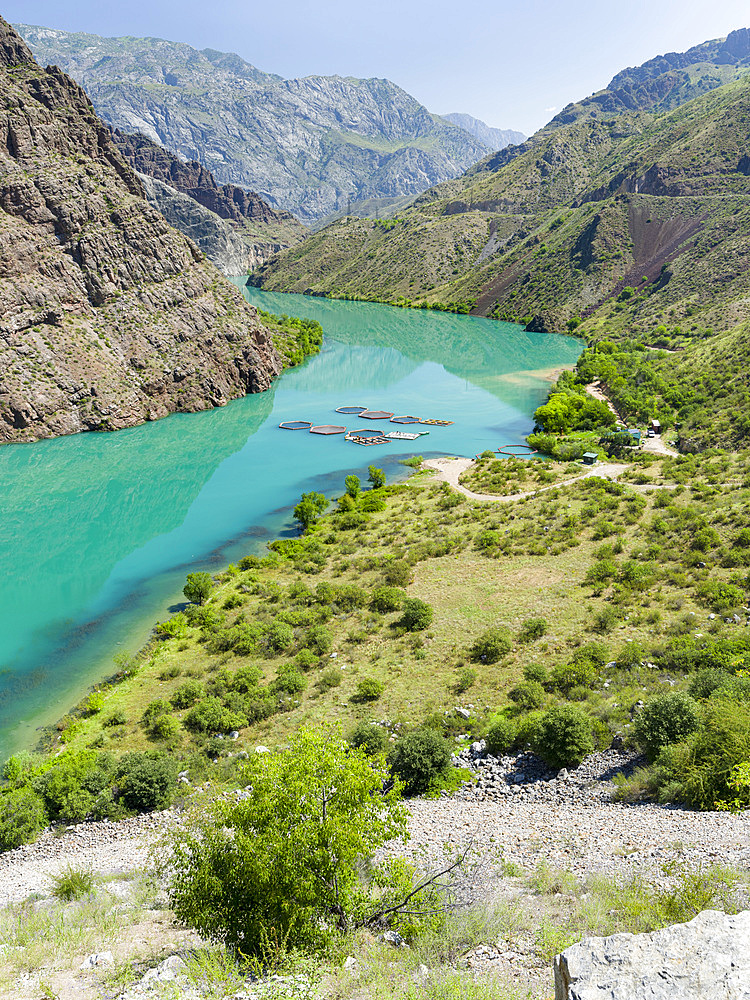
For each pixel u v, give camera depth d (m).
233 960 12.16
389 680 42.81
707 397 112.06
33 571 70.00
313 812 13.43
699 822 21.08
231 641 50.53
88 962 13.93
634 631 44.78
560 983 7.84
